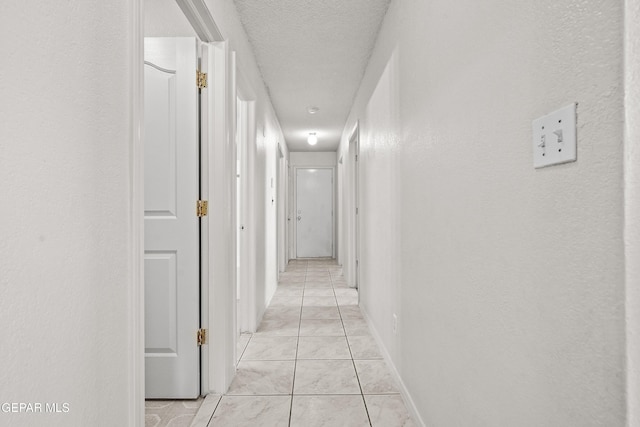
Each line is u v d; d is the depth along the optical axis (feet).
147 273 6.68
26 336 2.26
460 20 4.11
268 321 11.82
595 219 2.14
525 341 2.87
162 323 6.70
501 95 3.22
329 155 27.45
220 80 6.83
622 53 1.95
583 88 2.22
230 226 7.21
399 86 7.06
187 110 6.63
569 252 2.36
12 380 2.16
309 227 27.81
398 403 6.68
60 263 2.53
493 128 3.37
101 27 2.99
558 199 2.46
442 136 4.73
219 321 6.92
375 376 7.77
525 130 2.85
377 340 9.59
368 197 11.22
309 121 18.25
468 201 3.94
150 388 6.73
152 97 6.63
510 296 3.10
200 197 6.82
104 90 3.03
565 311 2.40
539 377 2.69
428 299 5.38
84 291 2.78
